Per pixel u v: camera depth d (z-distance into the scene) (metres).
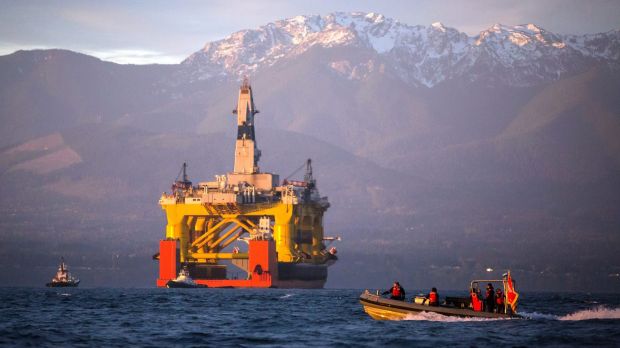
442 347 131.62
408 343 135.00
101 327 161.75
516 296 161.88
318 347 132.00
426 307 159.25
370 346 132.88
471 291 162.62
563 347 131.62
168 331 154.12
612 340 137.88
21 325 164.25
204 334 148.62
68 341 139.50
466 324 154.75
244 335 147.50
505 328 150.00
